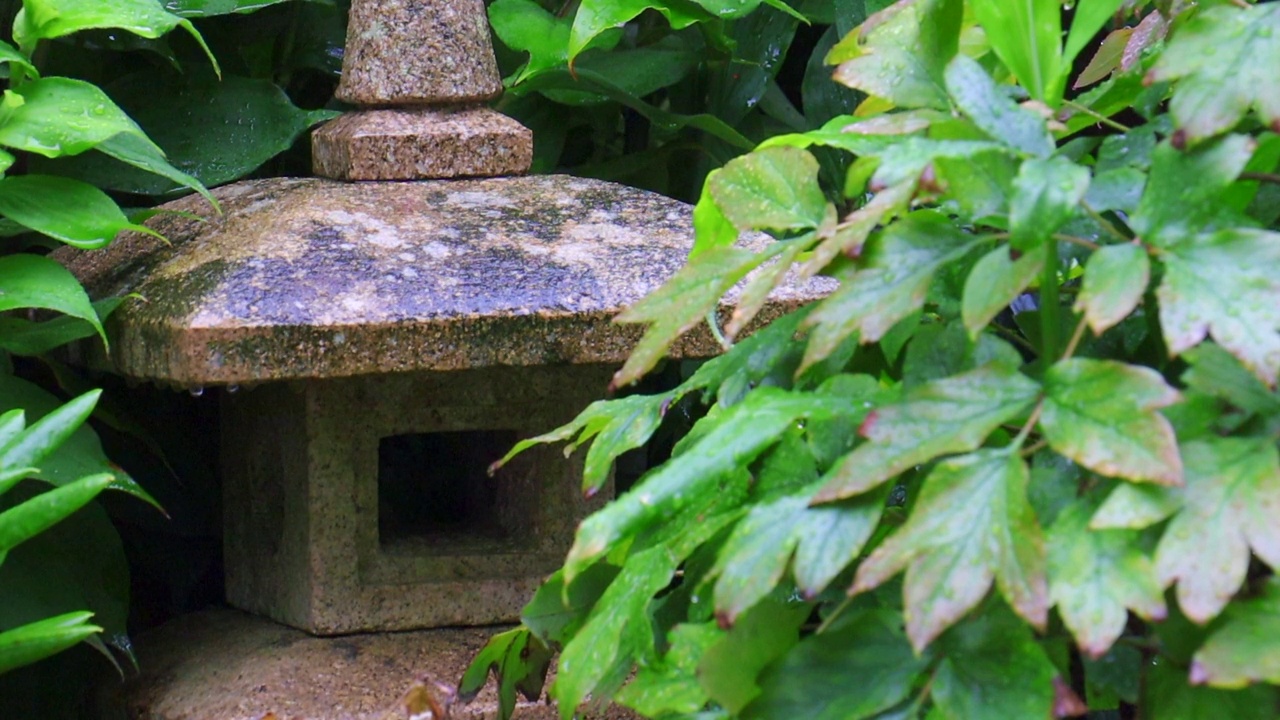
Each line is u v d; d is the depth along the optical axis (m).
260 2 2.38
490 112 2.26
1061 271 1.82
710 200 1.81
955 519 1.53
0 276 2.05
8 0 2.37
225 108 2.39
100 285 2.15
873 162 1.70
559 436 1.86
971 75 1.70
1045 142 1.67
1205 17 1.64
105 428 2.42
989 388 1.61
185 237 2.18
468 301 2.06
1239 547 1.43
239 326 2.01
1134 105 1.81
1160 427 1.47
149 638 2.24
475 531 2.26
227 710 2.08
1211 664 1.42
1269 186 1.75
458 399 2.16
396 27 2.22
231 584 2.29
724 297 2.10
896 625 1.67
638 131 2.66
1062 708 1.51
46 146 2.07
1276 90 1.55
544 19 2.48
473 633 2.17
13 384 2.14
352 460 2.15
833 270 1.71
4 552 1.93
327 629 2.15
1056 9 1.73
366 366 2.04
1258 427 1.55
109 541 2.16
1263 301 1.45
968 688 1.57
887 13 1.80
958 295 1.77
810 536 1.65
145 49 2.37
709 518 1.75
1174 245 1.55
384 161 2.22
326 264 2.08
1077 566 1.50
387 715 2.07
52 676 2.29
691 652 1.75
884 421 1.62
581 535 1.69
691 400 2.45
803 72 2.77
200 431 2.47
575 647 1.77
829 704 1.65
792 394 1.73
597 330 2.07
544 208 2.19
